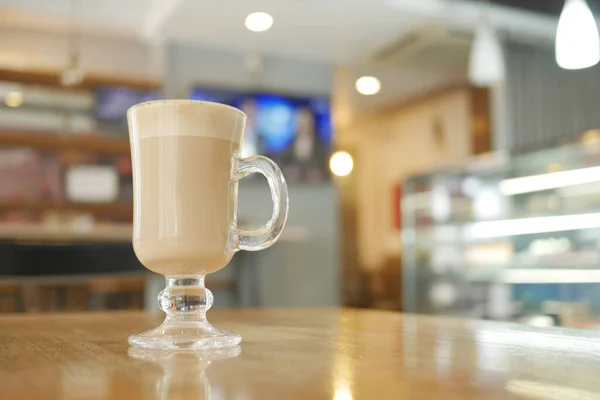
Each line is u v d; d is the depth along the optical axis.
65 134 4.94
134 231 0.67
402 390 0.40
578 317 2.45
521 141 5.36
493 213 2.85
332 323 0.91
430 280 3.16
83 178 4.94
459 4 4.54
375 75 5.94
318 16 4.65
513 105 5.43
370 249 6.15
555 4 4.46
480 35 4.20
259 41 5.22
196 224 0.63
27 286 3.56
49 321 0.95
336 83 5.83
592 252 2.42
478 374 0.46
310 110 5.63
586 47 3.10
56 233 3.60
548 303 2.58
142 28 5.04
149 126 0.65
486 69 4.14
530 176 2.69
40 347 0.61
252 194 5.34
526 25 4.89
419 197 3.25
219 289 4.66
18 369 0.47
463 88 5.85
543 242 2.62
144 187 0.65
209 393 0.38
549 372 0.47
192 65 5.32
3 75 4.87
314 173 5.60
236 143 0.68
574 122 5.01
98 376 0.44
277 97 5.52
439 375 0.45
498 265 2.81
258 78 5.54
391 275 6.17
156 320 0.96
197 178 0.64
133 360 0.52
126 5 4.66
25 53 4.91
